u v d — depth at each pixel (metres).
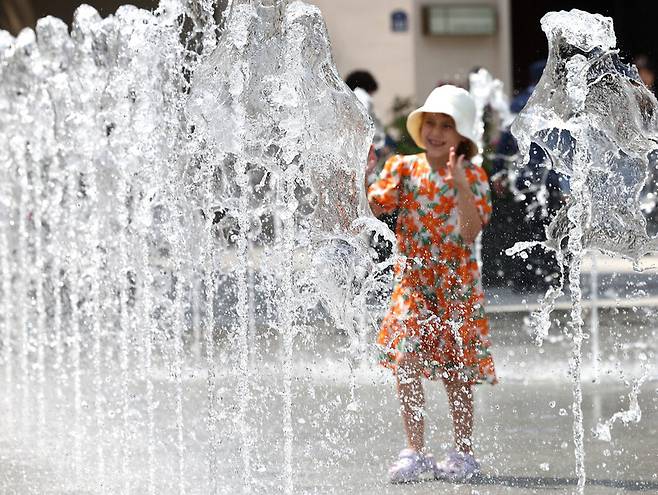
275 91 9.80
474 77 25.41
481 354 10.23
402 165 10.42
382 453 10.58
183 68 11.69
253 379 13.81
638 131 9.44
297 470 10.12
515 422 11.75
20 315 16.83
